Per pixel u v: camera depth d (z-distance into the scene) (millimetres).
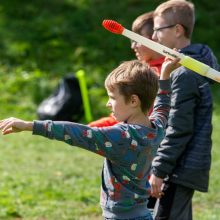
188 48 10633
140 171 8656
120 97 8633
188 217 10703
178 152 10227
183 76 10242
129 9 36250
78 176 18812
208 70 8664
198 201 16500
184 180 10336
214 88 30844
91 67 32281
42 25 34875
